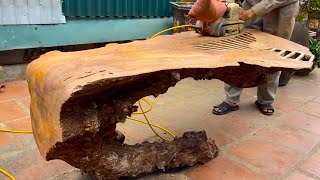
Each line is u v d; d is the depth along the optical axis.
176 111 3.24
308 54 2.24
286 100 3.69
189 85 4.09
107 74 1.30
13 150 2.39
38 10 3.75
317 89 4.16
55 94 1.32
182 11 4.39
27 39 3.76
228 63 1.69
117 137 1.92
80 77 1.28
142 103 3.41
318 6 4.44
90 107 1.43
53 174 2.11
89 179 2.06
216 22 2.40
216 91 3.88
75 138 1.48
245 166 2.29
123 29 4.54
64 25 3.99
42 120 1.53
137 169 1.95
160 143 2.09
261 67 1.89
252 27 3.02
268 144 2.62
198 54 1.88
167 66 1.48
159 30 4.94
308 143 2.66
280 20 2.79
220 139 2.68
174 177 2.13
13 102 3.30
